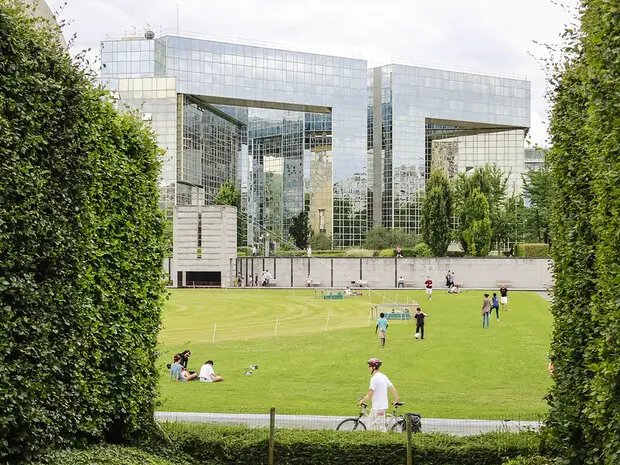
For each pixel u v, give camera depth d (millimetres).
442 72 170750
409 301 76938
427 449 17953
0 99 13203
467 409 25859
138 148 19703
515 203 124562
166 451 18344
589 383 14312
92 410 16250
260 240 155250
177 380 32594
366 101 163250
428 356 38625
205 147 152750
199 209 106750
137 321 19219
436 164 184625
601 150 12859
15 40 13711
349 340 45531
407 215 168000
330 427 23062
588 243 15086
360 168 163000
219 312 66500
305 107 160000
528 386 30953
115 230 18391
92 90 17641
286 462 18547
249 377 33625
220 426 19672
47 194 14438
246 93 149875
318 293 90938
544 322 53500
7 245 13133
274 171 173625
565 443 15469
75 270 15086
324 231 165250
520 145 181000
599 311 13297
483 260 100625
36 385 13422
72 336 14906
